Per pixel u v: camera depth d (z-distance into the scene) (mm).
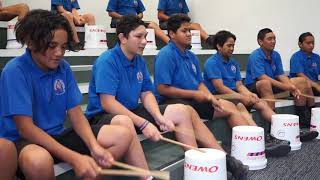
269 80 2986
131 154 1489
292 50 3738
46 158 1203
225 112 2297
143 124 1690
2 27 2582
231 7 4027
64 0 3496
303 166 2094
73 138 1473
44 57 1342
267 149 2256
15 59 1407
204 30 4027
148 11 4406
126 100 1885
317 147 2512
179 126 1822
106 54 1872
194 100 2262
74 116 1509
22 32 1314
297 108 3078
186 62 2365
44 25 1278
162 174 1379
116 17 3678
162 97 2281
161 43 3387
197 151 1698
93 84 1884
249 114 2475
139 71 1946
